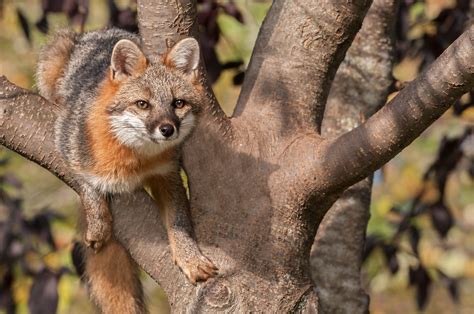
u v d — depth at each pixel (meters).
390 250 14.81
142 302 11.25
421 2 15.70
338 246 12.64
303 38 10.30
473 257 22.75
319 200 9.73
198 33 10.52
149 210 10.07
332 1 10.23
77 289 19.86
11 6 19.53
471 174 15.18
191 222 10.05
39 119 10.08
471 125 15.15
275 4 10.60
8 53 22.64
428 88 8.87
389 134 9.09
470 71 8.68
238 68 14.41
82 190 10.48
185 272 9.70
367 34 12.95
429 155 22.05
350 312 12.59
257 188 9.77
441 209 14.82
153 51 10.56
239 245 9.70
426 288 14.91
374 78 12.96
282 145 9.92
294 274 9.81
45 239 14.65
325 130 12.86
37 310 13.73
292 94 10.23
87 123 10.51
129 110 10.47
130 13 13.84
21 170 22.50
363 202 12.78
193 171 9.97
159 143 10.30
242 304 9.57
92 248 10.56
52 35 13.21
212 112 10.00
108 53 11.91
